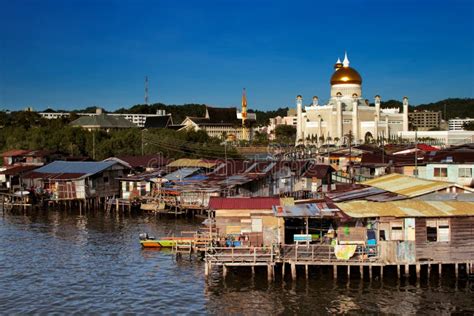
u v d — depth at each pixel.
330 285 47.31
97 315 42.38
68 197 95.25
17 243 67.38
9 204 94.25
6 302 45.44
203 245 59.66
